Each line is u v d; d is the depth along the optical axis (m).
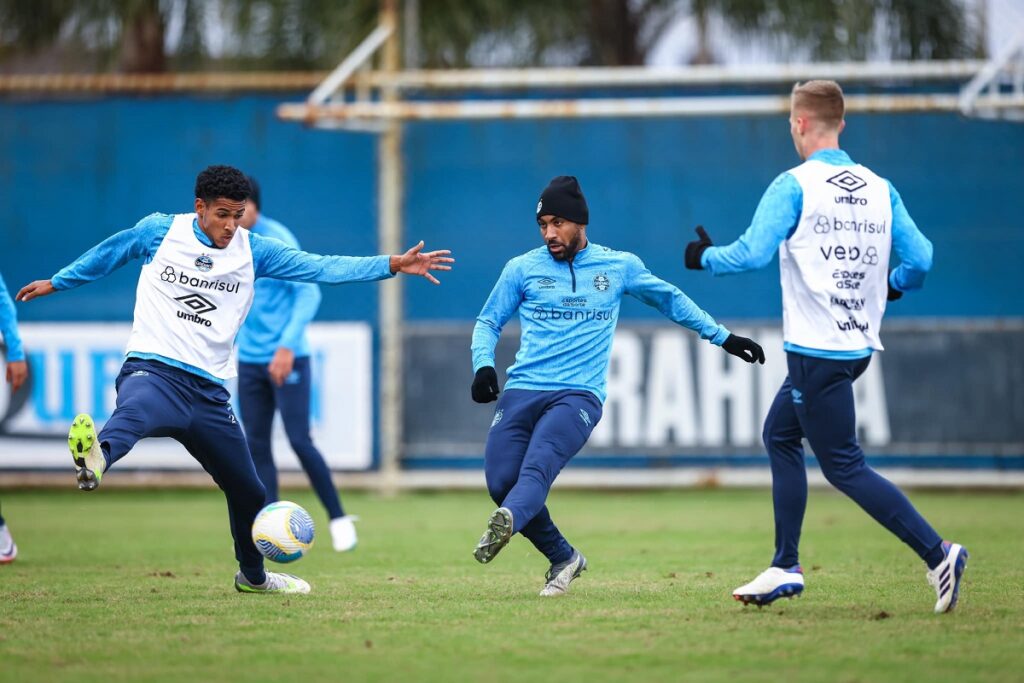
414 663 17.27
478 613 21.39
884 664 17.02
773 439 21.28
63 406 50.75
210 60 72.75
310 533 23.14
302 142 51.41
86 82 51.25
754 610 21.59
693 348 50.53
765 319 50.50
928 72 49.50
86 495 53.78
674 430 50.44
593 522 41.47
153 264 21.27
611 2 78.25
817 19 68.81
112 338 50.72
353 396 50.78
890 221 20.94
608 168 51.12
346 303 51.03
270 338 32.34
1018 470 50.03
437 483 51.03
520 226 51.28
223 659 17.59
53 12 70.44
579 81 50.31
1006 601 22.50
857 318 20.55
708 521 41.78
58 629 20.03
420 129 51.44
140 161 51.50
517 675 16.50
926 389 50.19
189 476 50.66
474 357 22.62
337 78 49.28
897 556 31.05
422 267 21.44
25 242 51.41
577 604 22.42
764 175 50.75
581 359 22.59
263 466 32.69
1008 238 50.50
